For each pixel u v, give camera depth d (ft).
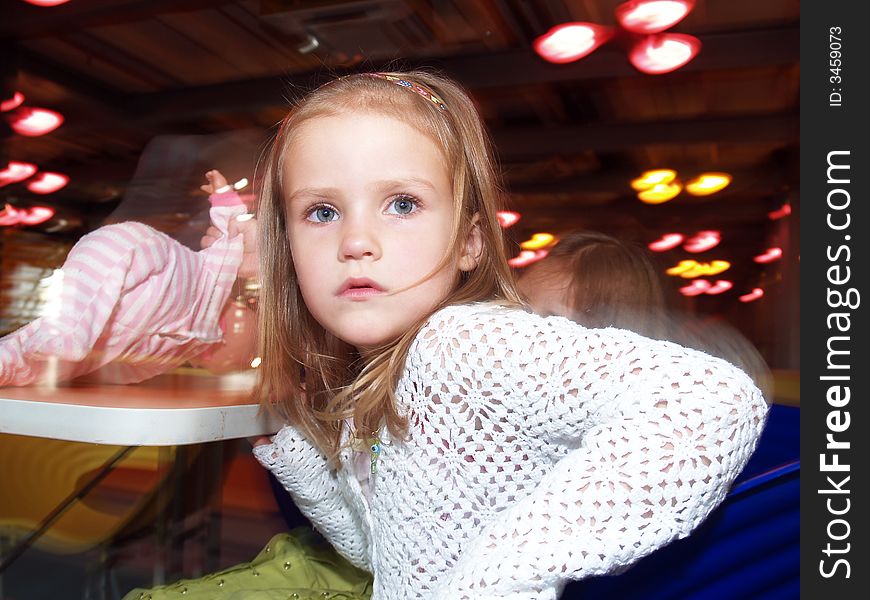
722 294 21.68
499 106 16.26
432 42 13.04
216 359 2.83
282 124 2.53
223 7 11.90
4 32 13.17
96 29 12.98
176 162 3.17
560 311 3.49
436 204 2.15
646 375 1.77
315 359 2.63
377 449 2.31
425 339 2.07
